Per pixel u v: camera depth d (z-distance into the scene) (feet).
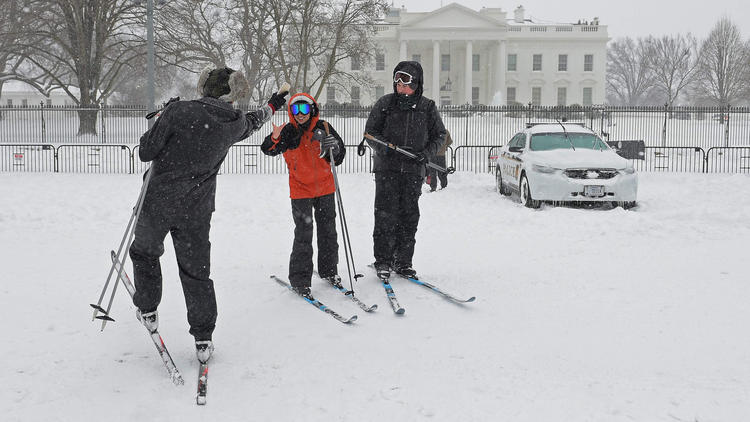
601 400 10.60
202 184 12.11
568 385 11.28
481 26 223.10
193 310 12.25
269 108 13.30
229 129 12.06
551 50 239.09
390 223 19.04
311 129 17.49
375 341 13.82
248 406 10.54
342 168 72.13
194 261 12.21
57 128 123.75
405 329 14.66
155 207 11.80
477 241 26.50
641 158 74.64
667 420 9.83
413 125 18.71
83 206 34.73
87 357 12.75
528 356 12.84
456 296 17.42
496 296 17.49
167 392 11.11
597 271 20.35
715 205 35.06
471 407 10.38
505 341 13.79
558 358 12.71
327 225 18.57
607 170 36.63
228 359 12.75
